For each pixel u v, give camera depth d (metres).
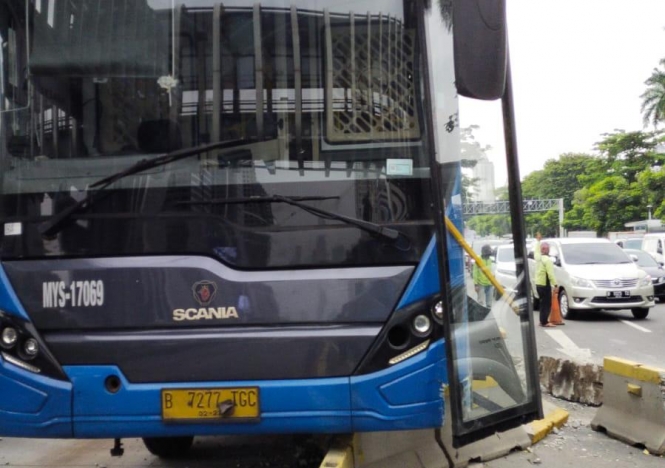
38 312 3.83
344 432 3.72
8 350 3.84
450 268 3.79
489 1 3.62
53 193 3.91
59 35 4.03
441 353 3.75
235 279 3.76
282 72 3.92
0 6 4.07
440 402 3.74
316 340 3.70
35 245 3.88
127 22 4.00
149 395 3.73
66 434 3.78
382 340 3.71
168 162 3.87
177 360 3.74
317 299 3.73
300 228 3.78
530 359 4.21
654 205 59.62
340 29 3.94
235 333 3.73
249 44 3.94
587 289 16.33
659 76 63.59
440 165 3.83
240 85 3.93
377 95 3.90
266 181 3.84
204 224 3.81
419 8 3.90
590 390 7.39
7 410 3.82
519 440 5.77
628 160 68.19
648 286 16.44
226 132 3.91
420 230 3.79
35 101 4.00
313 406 3.69
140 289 3.79
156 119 3.94
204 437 6.25
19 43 4.05
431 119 3.79
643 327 15.20
